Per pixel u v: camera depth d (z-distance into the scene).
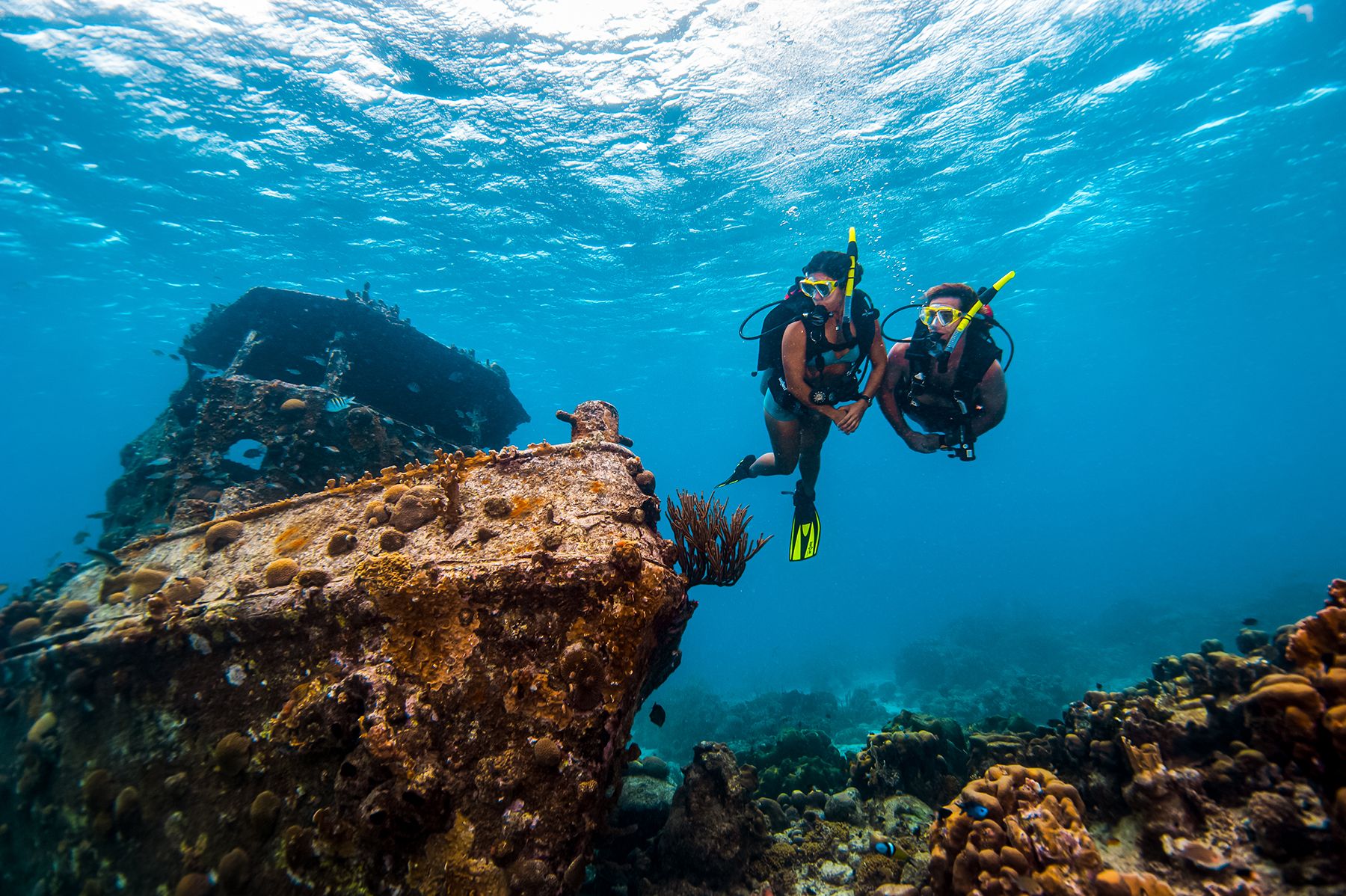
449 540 3.31
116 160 14.07
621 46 12.05
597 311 27.34
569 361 36.12
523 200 17.25
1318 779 2.33
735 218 19.56
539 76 12.66
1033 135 16.41
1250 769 2.56
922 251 23.98
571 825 2.53
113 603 3.78
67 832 3.43
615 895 4.39
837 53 12.57
